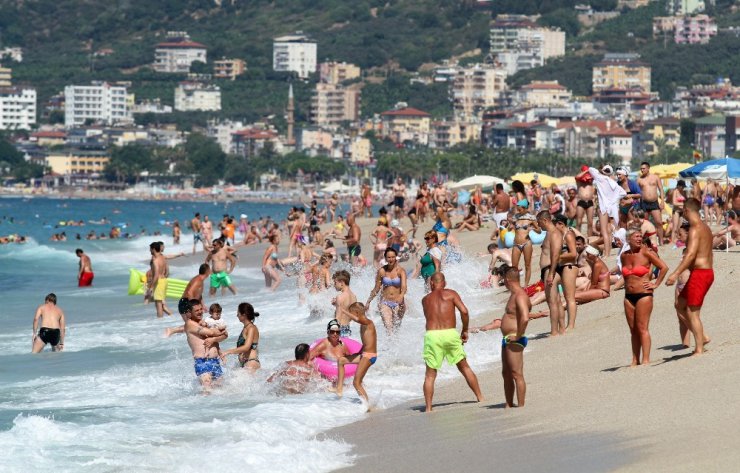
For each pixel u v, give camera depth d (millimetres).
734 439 36062
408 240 103750
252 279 117500
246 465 39250
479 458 38312
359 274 96812
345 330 64125
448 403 48375
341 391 51812
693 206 48188
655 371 47375
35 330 69938
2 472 38500
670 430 38312
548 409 44125
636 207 91438
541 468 36188
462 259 92562
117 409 49844
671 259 78625
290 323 77125
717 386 42969
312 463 39531
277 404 50000
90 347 71375
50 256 171625
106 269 144500
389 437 42906
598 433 39406
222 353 55500
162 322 84250
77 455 40750
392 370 56656
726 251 79000
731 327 54562
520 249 78688
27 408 50562
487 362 57344
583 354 54625
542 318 66938
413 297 76812
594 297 68125
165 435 44062
